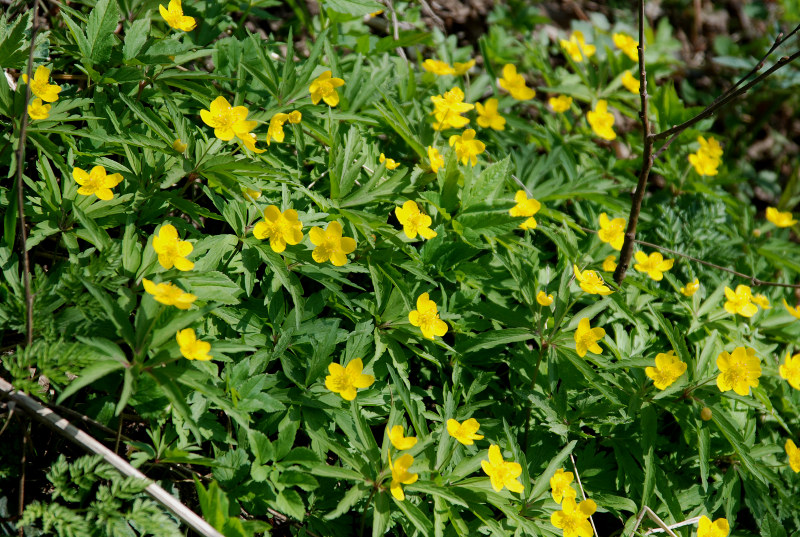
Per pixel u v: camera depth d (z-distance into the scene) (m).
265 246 0.90
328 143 0.97
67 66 0.97
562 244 0.98
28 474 0.87
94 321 0.86
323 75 0.96
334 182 0.93
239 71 0.98
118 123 0.91
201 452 0.90
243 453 0.87
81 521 0.83
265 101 0.99
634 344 0.97
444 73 1.03
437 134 1.01
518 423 0.94
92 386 0.87
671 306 1.01
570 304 0.96
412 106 1.04
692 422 0.93
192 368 0.87
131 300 0.85
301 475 0.86
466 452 0.91
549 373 0.93
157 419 0.86
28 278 0.83
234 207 0.91
